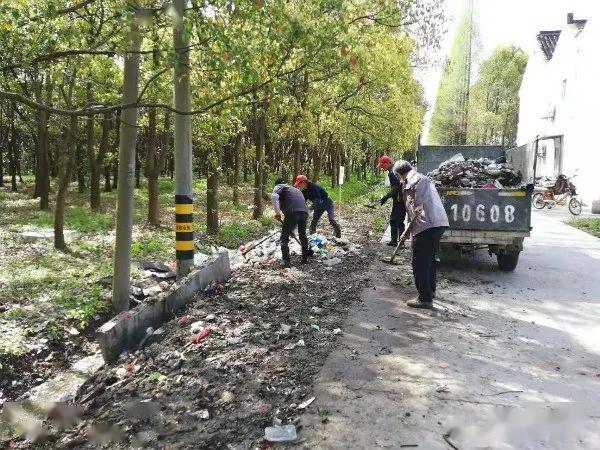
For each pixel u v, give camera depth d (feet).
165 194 84.23
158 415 13.50
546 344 18.11
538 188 72.23
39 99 41.34
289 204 29.86
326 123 62.34
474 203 28.12
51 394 16.61
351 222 52.08
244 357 16.60
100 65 32.12
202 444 11.91
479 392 14.23
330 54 21.52
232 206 64.64
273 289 24.71
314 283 25.93
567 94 90.53
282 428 12.23
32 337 20.57
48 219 50.49
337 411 13.10
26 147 117.29
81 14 19.45
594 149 74.84
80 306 23.97
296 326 19.39
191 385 14.96
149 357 17.47
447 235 28.53
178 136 24.81
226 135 42.37
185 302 22.50
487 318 20.92
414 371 15.48
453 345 17.69
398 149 88.12
